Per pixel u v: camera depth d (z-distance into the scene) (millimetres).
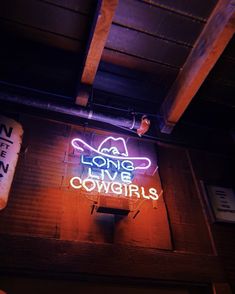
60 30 5730
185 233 5500
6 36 5832
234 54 6066
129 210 4965
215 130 7820
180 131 7410
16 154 4922
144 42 5887
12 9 5418
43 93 6543
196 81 5785
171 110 6477
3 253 4164
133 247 4867
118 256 4668
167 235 5273
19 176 5074
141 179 5953
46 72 6355
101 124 6648
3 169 4590
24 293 4258
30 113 6113
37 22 5617
